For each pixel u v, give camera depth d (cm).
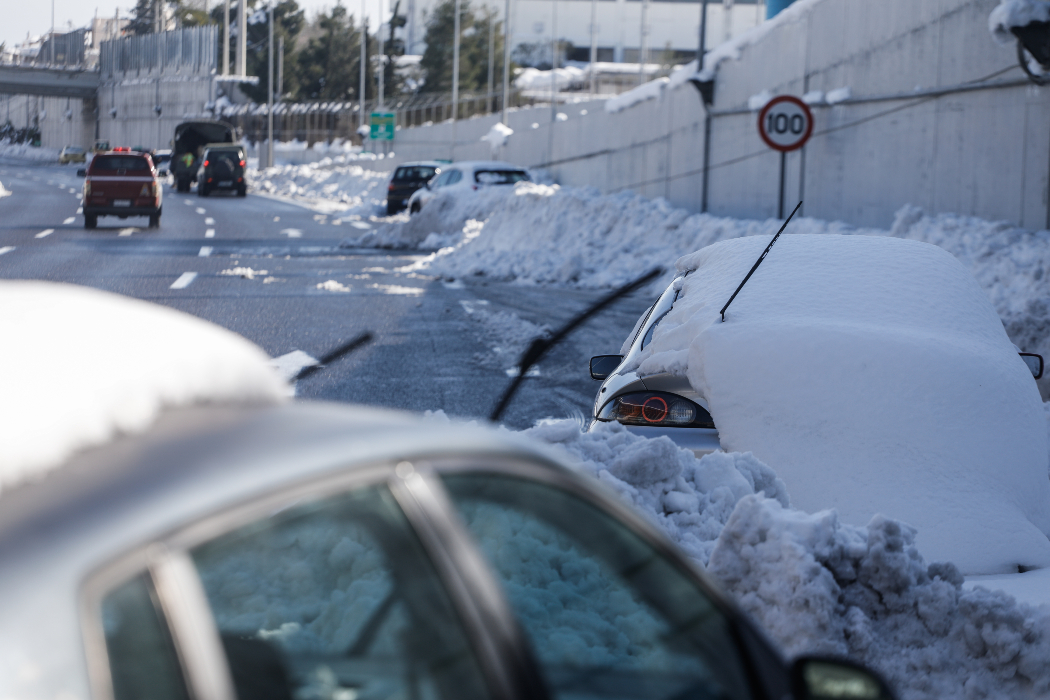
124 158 5078
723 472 800
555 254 3562
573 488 295
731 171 4550
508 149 8506
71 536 187
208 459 219
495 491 269
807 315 887
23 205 6794
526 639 253
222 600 213
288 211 7156
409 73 19575
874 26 3406
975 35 2881
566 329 737
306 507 223
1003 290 2144
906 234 2780
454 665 240
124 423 224
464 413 1503
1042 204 2612
